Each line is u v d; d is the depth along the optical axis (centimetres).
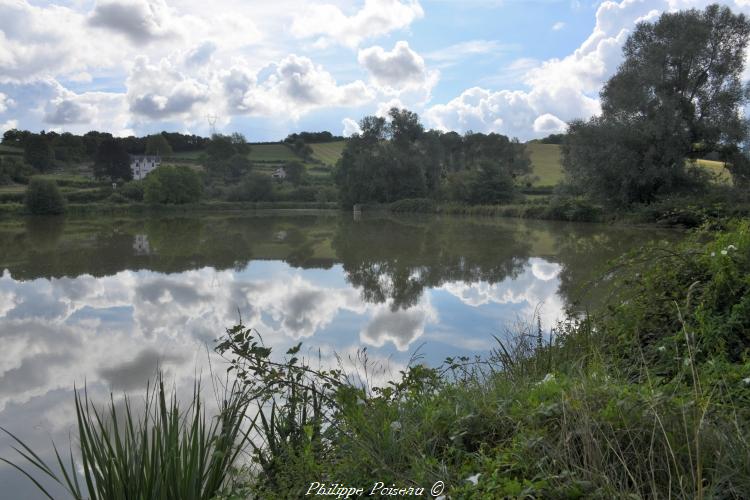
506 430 291
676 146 2944
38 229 3472
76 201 6738
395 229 3148
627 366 409
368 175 6034
